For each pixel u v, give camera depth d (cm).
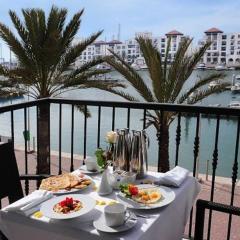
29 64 1012
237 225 512
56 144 2064
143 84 923
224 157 1783
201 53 918
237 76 2478
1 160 191
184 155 1830
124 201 153
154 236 138
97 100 262
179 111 237
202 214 183
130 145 187
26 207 145
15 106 251
